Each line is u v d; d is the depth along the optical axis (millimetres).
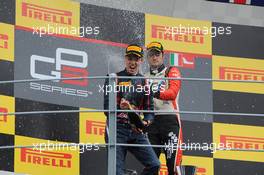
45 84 25984
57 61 26297
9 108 25484
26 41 26125
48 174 25469
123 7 27156
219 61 27453
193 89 27125
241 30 27781
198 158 26562
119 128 22562
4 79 25609
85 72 26469
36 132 25594
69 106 26078
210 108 27094
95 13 26922
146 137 22891
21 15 26219
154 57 23703
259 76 27594
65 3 26750
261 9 28078
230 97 27281
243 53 27641
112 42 26875
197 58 27328
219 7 27766
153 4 27375
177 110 23656
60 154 25703
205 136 26859
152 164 22797
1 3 26078
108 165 21703
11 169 25141
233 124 27109
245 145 27016
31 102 25750
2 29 25906
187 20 27516
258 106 27375
